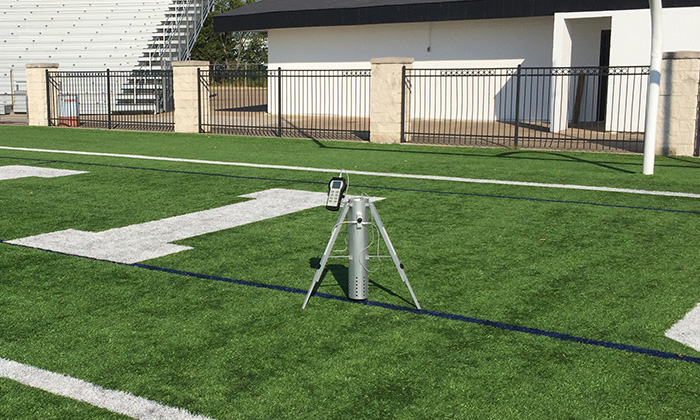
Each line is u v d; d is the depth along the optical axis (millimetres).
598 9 18953
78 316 5445
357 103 25594
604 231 8250
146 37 31250
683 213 9273
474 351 4762
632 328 5195
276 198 10352
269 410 3959
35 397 4113
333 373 4426
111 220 8867
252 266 6812
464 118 23984
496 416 3885
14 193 10703
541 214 9180
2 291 6043
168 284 6238
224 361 4609
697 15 17812
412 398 4094
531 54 22234
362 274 5730
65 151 16344
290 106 26922
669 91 15125
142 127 23109
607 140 18031
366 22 23391
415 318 5387
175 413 3926
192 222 8750
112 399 4090
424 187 11289
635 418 3873
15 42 31484
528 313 5504
